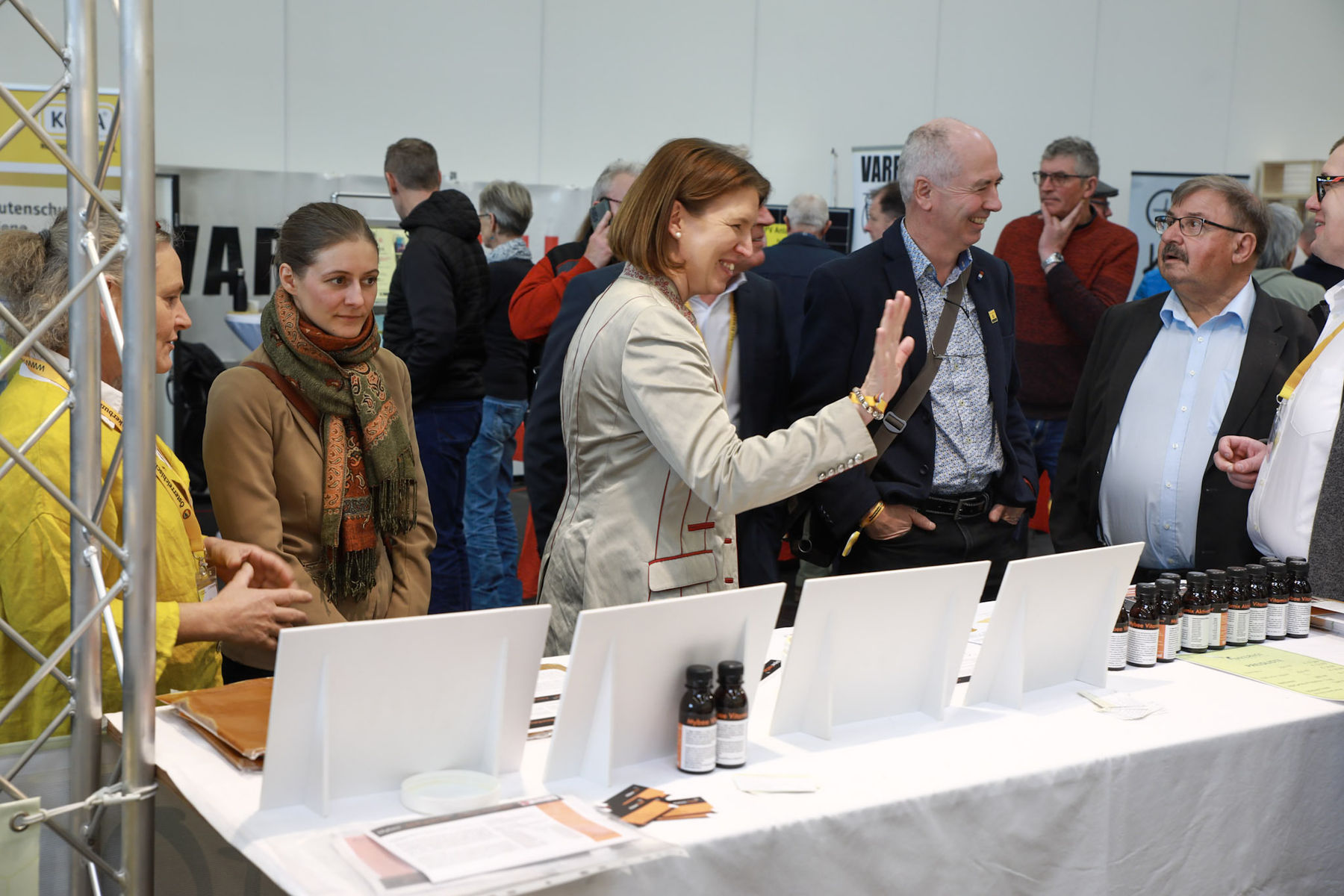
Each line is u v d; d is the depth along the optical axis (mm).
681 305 1849
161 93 6254
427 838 1210
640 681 1450
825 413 1698
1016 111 8375
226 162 6438
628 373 1754
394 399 2188
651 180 1821
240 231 6219
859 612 1612
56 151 1270
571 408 1906
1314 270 4320
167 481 1711
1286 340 2568
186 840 1505
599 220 4117
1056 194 4414
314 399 1988
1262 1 9008
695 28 7562
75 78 1406
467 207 3771
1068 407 4641
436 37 6875
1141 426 2678
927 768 1507
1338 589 2213
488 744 1423
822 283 2670
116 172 3916
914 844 1412
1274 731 1730
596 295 2521
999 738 1631
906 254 2637
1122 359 2750
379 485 2068
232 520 1925
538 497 2533
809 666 1605
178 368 5938
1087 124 8586
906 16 8047
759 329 2801
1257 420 2549
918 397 2568
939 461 2633
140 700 1374
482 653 1391
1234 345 2596
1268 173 9219
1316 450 2260
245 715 1503
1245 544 2551
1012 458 2705
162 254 1751
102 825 1479
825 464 1679
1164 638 2031
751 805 1366
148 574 1363
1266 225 2549
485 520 4527
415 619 1334
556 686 1757
